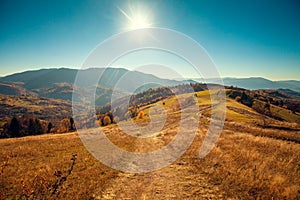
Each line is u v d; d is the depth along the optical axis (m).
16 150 17.88
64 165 12.54
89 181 9.85
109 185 9.45
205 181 9.48
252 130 25.14
